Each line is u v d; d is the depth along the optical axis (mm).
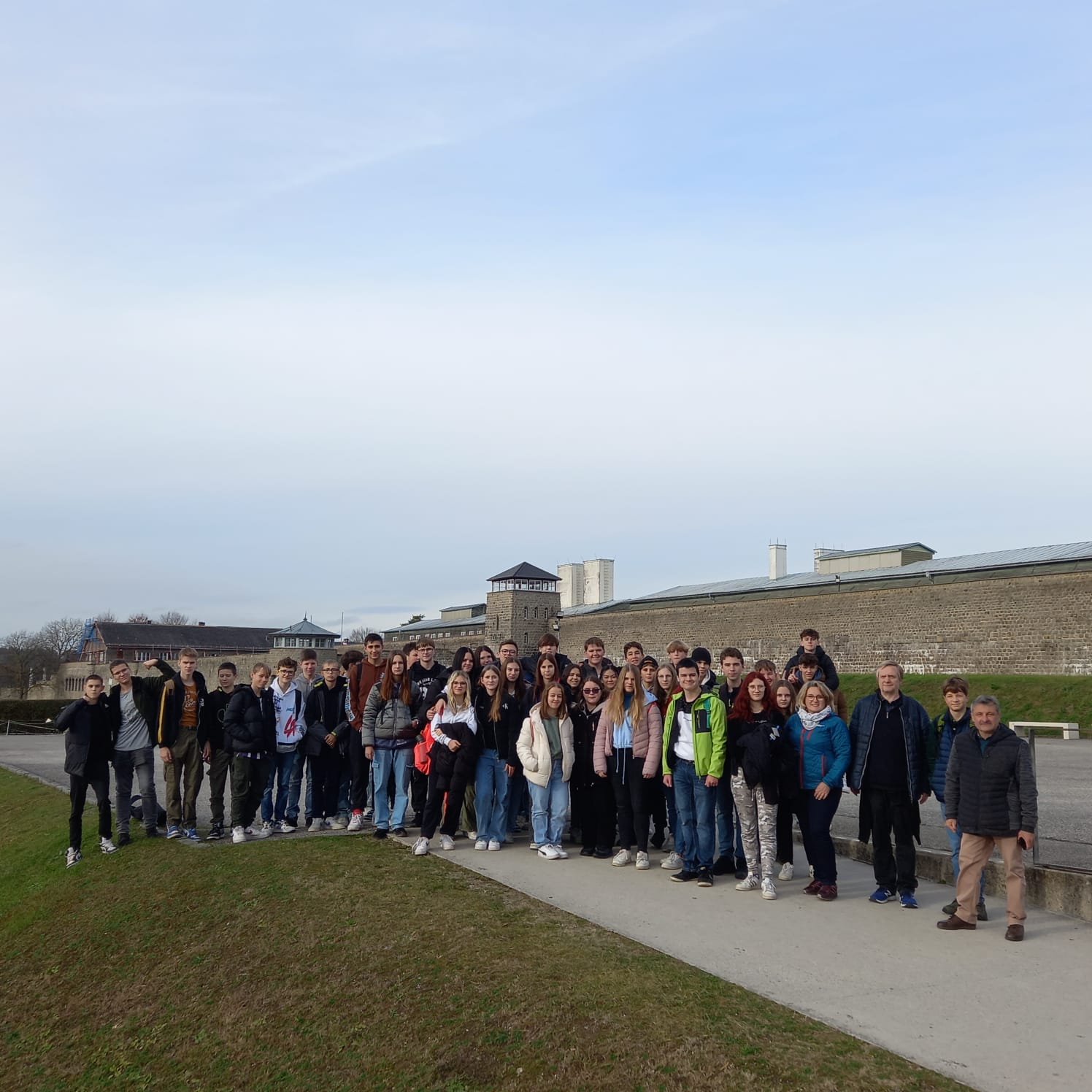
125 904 10688
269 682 12625
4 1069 8055
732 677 10266
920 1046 5758
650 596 65812
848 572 51875
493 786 11586
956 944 7777
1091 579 36969
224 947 8953
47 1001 9094
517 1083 5848
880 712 9273
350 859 10875
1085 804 14477
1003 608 39844
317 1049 6867
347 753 13070
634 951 7461
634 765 10656
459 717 11367
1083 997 6547
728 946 7684
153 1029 7902
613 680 11406
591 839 11305
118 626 108062
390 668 12422
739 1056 5688
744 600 51469
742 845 10156
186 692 13008
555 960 7309
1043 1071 5418
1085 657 36781
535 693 11711
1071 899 8688
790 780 9492
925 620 42750
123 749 13047
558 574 81500
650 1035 6020
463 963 7465
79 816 12984
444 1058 6277
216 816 12867
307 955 8312
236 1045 7273
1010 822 7965
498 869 10445
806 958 7379
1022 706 33000
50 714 60531
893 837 9312
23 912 11938
